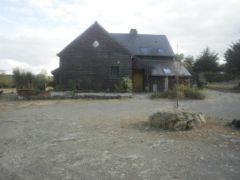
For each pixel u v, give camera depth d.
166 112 9.09
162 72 28.00
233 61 36.34
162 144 7.09
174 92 20.23
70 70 25.23
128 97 20.97
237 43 36.72
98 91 23.52
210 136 7.76
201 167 5.41
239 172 5.13
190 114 8.85
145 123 9.86
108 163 5.75
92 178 4.99
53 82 28.73
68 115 12.56
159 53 31.14
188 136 7.84
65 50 25.22
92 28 25.50
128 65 25.53
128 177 4.98
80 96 20.98
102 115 12.31
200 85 32.19
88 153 6.47
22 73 23.12
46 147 7.06
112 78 25.38
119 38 32.72
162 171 5.23
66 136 8.23
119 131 8.75
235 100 18.69
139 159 5.96
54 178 5.02
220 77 42.69
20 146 7.19
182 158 5.97
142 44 32.12
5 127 9.83
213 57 46.94
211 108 14.24
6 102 18.92
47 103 18.16
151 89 27.89
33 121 11.05
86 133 8.59
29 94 21.14
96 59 25.41
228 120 10.21
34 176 5.13
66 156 6.28
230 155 6.10
